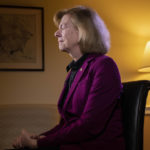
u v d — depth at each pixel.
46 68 2.80
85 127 1.04
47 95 2.78
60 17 1.61
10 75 2.73
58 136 1.06
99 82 1.12
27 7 2.79
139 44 2.99
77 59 1.43
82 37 1.33
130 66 2.94
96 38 1.33
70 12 1.40
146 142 2.80
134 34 2.99
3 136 2.62
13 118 2.66
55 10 2.85
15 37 2.76
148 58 2.68
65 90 1.43
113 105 1.12
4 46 2.73
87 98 1.17
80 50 1.39
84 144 1.09
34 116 2.70
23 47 2.77
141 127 1.14
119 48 2.95
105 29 1.39
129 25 2.99
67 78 1.46
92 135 1.06
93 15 1.37
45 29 2.82
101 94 1.10
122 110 1.24
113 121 1.16
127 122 1.18
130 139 1.14
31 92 2.75
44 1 2.84
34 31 2.79
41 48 2.79
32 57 2.77
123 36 2.97
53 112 2.73
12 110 2.66
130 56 2.96
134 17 3.01
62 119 1.43
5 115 2.65
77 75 1.27
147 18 3.02
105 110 1.08
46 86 2.79
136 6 3.02
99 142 1.09
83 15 1.35
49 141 1.06
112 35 2.95
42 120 2.71
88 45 1.33
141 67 2.73
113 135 1.13
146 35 3.00
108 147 1.10
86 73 1.24
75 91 1.23
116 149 1.11
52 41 2.82
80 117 1.15
